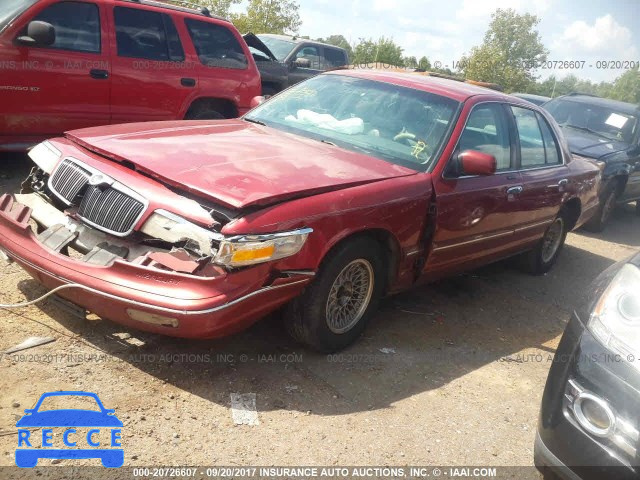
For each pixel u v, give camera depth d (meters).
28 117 6.16
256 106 5.21
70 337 3.55
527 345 4.69
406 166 4.22
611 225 10.00
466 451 3.22
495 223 4.85
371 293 3.96
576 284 6.48
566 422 2.63
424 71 6.16
